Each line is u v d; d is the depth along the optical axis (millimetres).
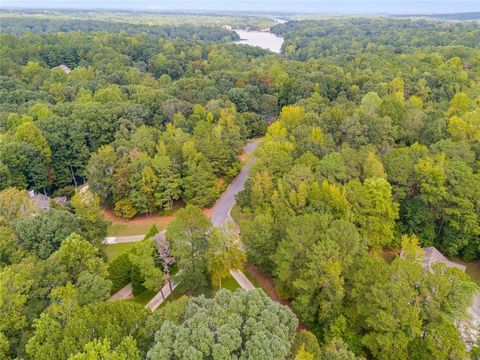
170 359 25734
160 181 62938
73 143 77375
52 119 78188
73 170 79062
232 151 75062
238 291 31109
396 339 32344
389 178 54406
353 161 55250
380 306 33719
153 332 28469
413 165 54469
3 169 63000
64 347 25922
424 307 34562
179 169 66188
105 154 64875
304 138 64875
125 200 63281
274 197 51656
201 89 108688
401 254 47188
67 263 37375
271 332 27703
